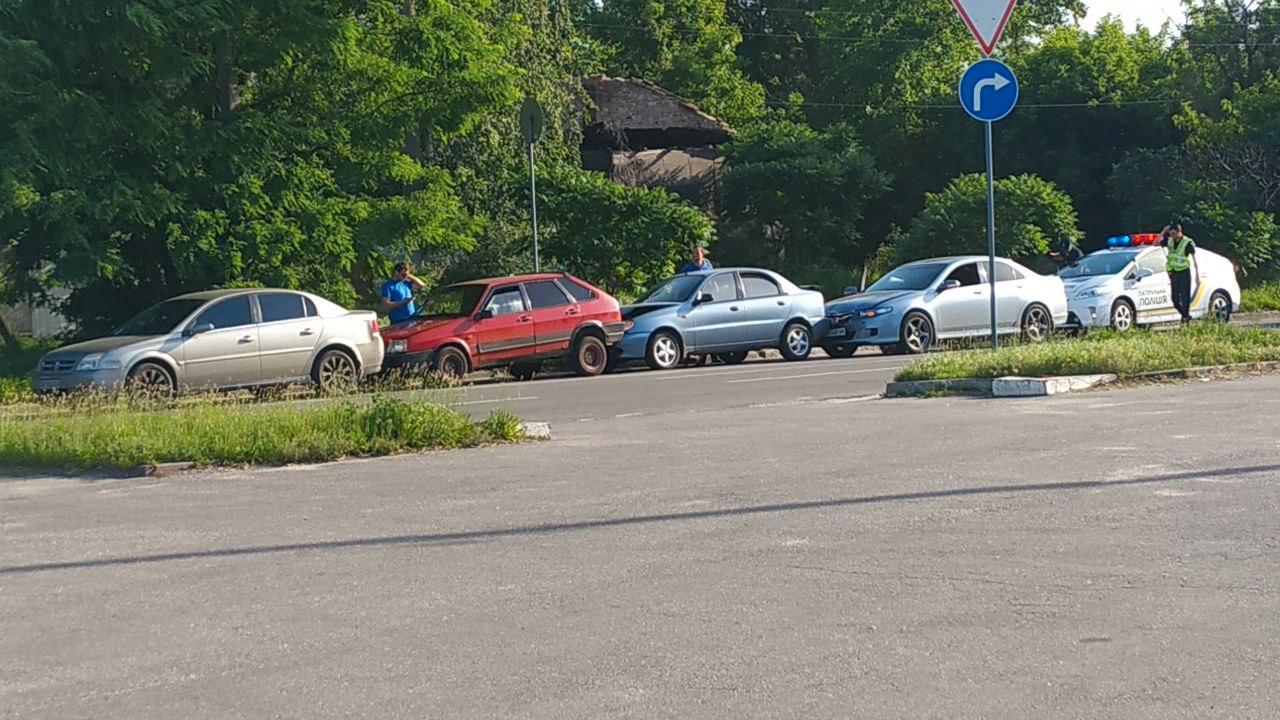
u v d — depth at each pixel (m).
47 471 11.27
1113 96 50.44
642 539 7.24
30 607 6.21
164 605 6.16
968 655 4.97
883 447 10.38
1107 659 4.88
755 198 44.53
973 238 41.28
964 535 7.01
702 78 59.31
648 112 46.59
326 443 11.37
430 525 7.90
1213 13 51.59
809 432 11.66
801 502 8.11
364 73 26.31
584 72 41.34
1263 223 42.66
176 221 23.30
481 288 22.17
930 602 5.72
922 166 54.38
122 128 22.67
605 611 5.77
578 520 7.86
